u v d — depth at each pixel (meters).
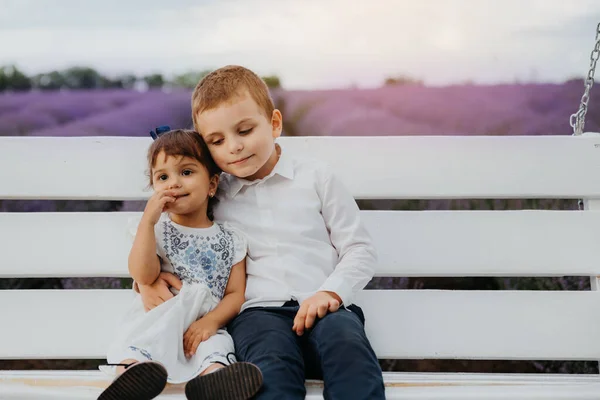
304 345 1.46
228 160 1.57
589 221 1.92
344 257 1.62
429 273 1.91
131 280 2.68
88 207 2.87
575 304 1.89
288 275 1.59
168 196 1.54
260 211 1.65
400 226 1.92
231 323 1.55
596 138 1.94
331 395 1.28
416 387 1.43
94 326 1.87
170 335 1.44
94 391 1.42
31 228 1.91
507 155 1.94
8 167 1.93
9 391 1.42
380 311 1.88
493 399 1.40
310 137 1.95
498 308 1.89
